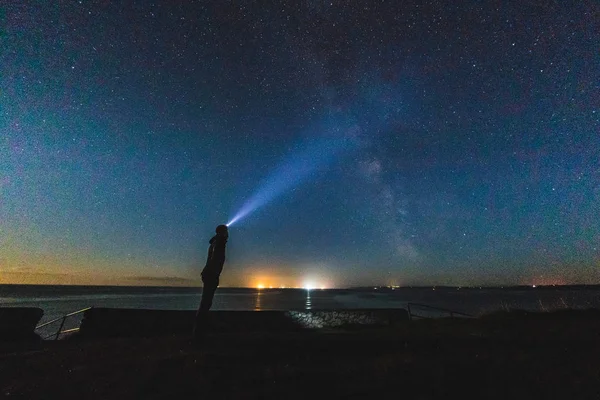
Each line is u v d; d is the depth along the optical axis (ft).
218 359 22.31
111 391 18.19
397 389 18.60
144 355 23.90
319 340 27.61
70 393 17.99
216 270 27.91
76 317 113.09
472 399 17.71
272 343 26.66
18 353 26.63
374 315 51.06
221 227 29.45
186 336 31.73
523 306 163.02
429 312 152.87
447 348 26.09
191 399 17.35
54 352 26.03
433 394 18.13
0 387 18.89
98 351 25.98
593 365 21.58
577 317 46.21
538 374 20.38
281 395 17.87
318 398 17.62
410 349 25.94
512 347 26.37
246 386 18.71
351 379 19.66
